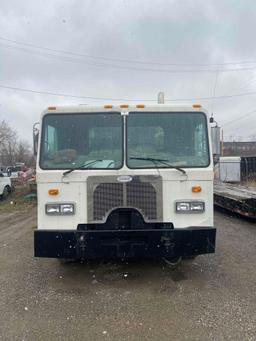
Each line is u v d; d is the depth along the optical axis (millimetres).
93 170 5160
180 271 5867
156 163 5195
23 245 8148
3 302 4750
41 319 4207
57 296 4918
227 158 27297
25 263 6574
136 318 4168
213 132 5406
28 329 3961
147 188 5133
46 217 5184
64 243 5078
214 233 5109
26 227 10656
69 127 5328
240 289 5031
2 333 3881
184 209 5145
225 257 6660
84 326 4000
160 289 5082
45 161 5246
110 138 5281
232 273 5734
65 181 5164
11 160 67812
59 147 5297
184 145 5293
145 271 5879
